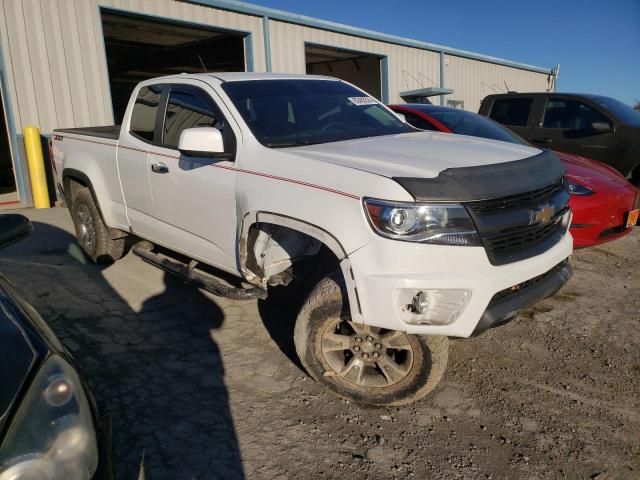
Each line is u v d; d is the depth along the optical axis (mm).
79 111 10266
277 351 3992
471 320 2861
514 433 3105
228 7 12328
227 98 3967
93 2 10281
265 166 3443
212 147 3639
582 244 5645
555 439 3057
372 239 2850
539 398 3449
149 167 4492
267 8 13133
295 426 3125
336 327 3338
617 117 7824
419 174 2922
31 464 1496
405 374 3191
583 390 3541
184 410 3242
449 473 2775
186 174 4078
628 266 6078
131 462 2779
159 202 4465
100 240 5535
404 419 3221
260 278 3693
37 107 9734
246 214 3490
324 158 3234
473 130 6527
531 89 24859
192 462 2793
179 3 11570
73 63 10133
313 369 3369
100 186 5266
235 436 3016
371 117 4473
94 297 4910
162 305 4773
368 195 2877
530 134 8625
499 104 9148
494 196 2922
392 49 17328
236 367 3760
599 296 5152
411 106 7098
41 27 9688
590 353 4031
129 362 3785
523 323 4535
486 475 2768
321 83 4699
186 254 4375
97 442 1712
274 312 4656
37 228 7516
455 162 3137
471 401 3416
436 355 3072
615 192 5699
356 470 2781
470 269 2846
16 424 1513
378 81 18297
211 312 4648
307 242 3629
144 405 3277
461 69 20422
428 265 2795
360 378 3295
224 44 15664
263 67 13414
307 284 3785
